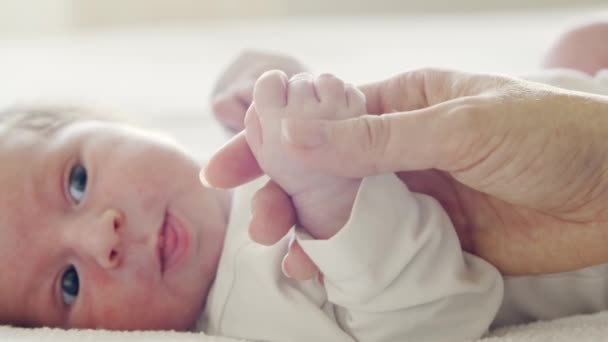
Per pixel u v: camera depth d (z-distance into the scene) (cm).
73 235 43
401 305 38
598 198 36
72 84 79
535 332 37
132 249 43
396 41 86
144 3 133
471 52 76
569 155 35
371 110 40
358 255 36
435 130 34
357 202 36
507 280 41
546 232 39
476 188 36
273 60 51
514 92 35
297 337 40
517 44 78
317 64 77
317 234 37
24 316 44
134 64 87
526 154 34
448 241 38
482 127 34
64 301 44
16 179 45
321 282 40
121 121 51
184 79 79
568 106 35
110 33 114
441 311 38
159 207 45
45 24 127
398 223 37
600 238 38
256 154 36
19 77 83
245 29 104
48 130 47
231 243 44
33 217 44
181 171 46
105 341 38
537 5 125
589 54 51
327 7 131
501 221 40
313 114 35
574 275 41
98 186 45
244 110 49
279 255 42
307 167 35
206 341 38
